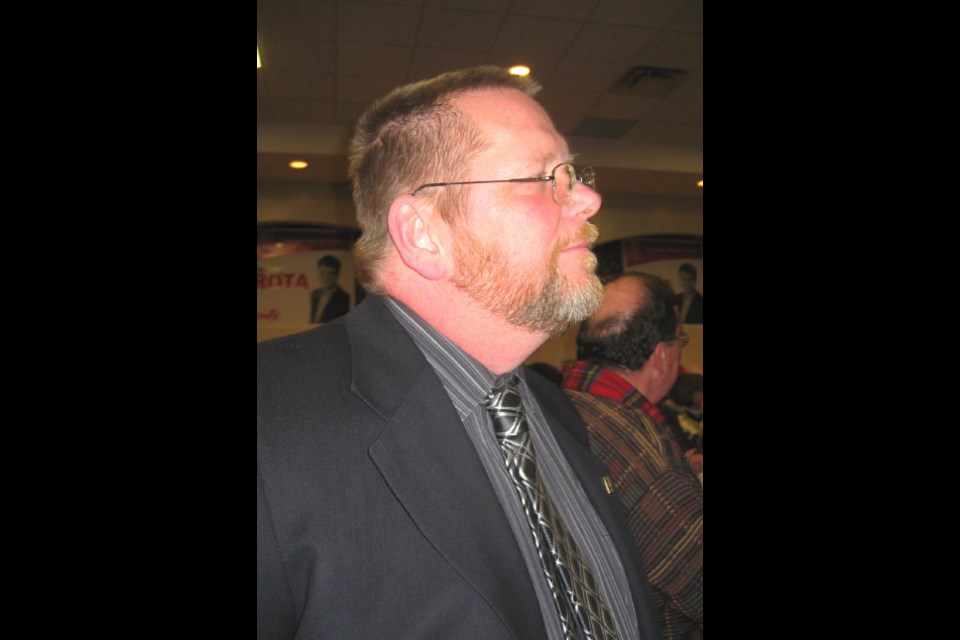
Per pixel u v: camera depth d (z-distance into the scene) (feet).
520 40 9.27
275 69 9.89
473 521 2.19
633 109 11.49
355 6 8.38
